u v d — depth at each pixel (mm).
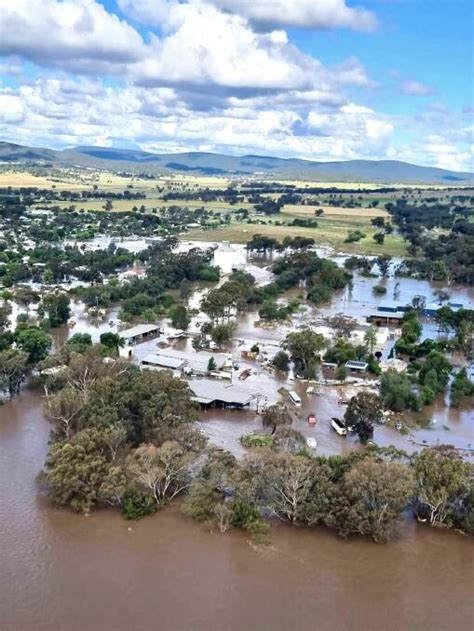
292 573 81812
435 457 96625
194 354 170750
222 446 117938
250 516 90438
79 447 96188
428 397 146500
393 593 78875
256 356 177375
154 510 94500
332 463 97250
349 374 164750
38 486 101250
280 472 91438
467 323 194625
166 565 82375
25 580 78250
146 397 114312
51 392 139750
